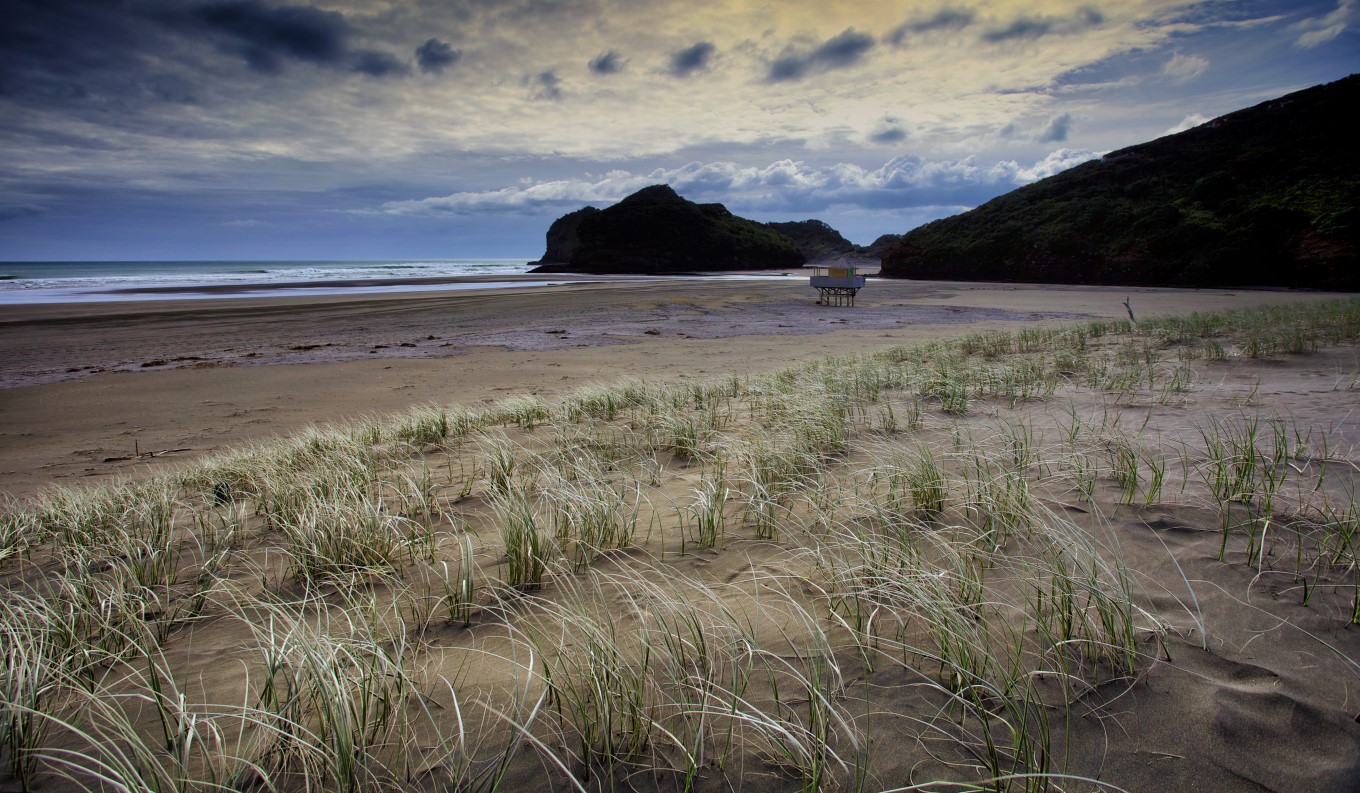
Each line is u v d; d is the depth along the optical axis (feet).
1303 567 8.33
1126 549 9.36
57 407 33.71
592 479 13.24
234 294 126.21
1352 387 20.20
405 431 23.15
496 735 6.18
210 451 24.77
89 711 6.61
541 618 8.50
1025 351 39.52
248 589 10.03
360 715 6.29
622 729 6.13
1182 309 83.56
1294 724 5.67
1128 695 6.23
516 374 42.29
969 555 9.46
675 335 64.80
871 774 5.48
